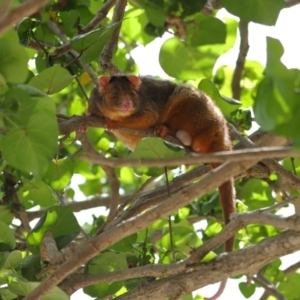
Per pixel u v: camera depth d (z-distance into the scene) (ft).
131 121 41.96
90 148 45.11
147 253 39.70
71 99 56.03
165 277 33.09
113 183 48.01
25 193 45.11
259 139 39.93
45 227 35.45
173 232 39.29
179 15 27.09
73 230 35.68
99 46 36.50
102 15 41.68
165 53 34.24
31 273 35.68
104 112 42.27
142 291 32.24
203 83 42.63
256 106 23.13
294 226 28.48
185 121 41.22
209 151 40.78
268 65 22.89
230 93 55.11
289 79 22.98
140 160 22.47
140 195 43.78
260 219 29.43
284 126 23.16
